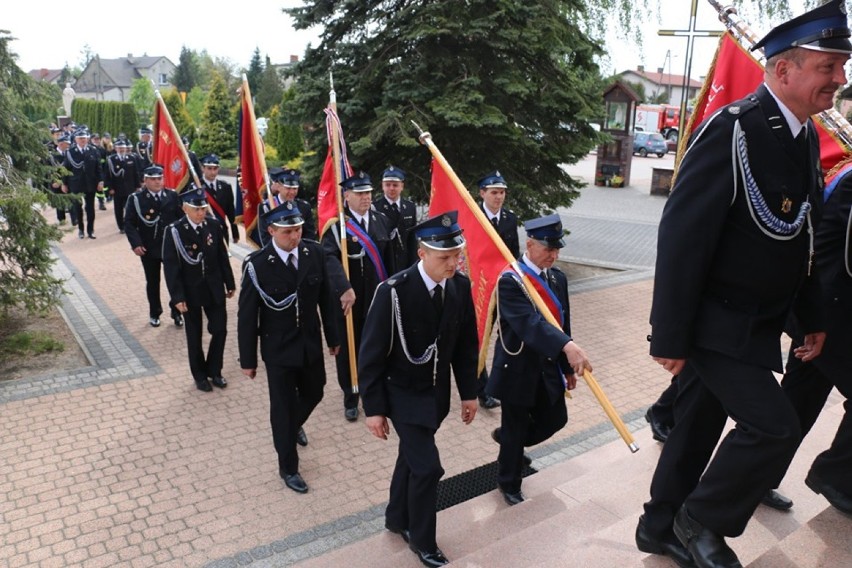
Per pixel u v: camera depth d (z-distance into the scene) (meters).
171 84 79.81
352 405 6.52
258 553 4.47
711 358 2.35
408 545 4.25
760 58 3.97
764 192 2.21
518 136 10.30
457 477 5.49
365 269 6.82
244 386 7.21
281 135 26.52
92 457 5.65
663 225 2.30
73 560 4.36
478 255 4.94
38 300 8.44
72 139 16.53
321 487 5.30
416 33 9.95
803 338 2.79
